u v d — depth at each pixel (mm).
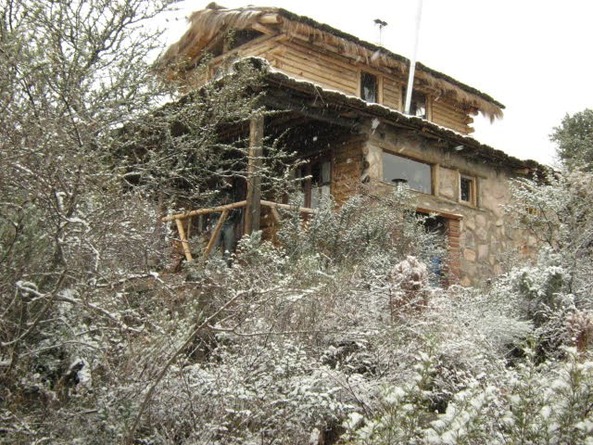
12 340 2857
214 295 4023
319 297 4430
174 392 2959
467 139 10008
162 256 4727
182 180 6191
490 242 11109
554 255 7539
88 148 3424
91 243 3086
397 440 2324
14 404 2754
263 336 3590
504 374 3398
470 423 2279
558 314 5781
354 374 3646
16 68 3295
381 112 8578
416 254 7766
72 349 3111
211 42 11773
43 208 2994
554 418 2260
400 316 4660
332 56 12516
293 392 3064
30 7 3785
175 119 5164
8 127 3035
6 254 2986
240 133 9633
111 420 2678
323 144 10117
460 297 6297
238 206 7465
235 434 2943
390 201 8430
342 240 7105
